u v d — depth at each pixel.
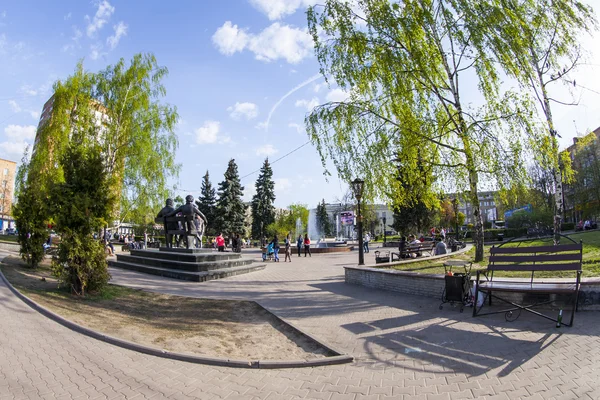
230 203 52.50
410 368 4.80
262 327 7.24
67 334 5.75
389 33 11.64
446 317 7.00
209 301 9.54
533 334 5.54
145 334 6.18
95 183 9.20
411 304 8.39
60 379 4.24
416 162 12.86
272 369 5.00
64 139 19.80
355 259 23.34
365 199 13.92
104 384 4.21
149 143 22.48
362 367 4.98
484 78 11.21
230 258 16.73
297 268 18.22
